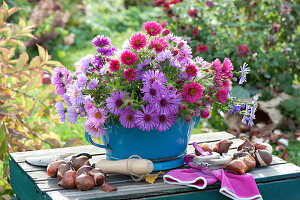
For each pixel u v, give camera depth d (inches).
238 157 70.6
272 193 67.6
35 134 104.7
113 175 68.9
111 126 67.1
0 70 99.8
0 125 97.0
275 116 145.9
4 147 93.6
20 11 257.4
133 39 62.7
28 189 71.0
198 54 152.6
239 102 72.1
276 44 163.9
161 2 160.1
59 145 104.3
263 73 153.2
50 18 255.9
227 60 67.1
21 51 213.3
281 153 131.9
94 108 62.2
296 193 69.2
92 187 63.0
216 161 65.9
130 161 65.3
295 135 144.4
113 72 64.4
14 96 103.7
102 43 67.3
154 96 61.5
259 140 139.9
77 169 68.3
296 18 163.8
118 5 339.6
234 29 166.2
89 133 65.6
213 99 68.2
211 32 157.3
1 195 96.3
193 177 64.5
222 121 155.3
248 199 62.7
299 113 143.0
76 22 283.1
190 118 64.8
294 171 69.5
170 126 63.7
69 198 59.5
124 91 63.0
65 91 69.1
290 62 159.5
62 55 224.4
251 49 153.7
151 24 64.3
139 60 64.5
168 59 65.0
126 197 61.0
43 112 107.1
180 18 161.6
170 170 69.6
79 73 67.7
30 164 75.4
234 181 64.4
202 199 64.5
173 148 68.8
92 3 331.6
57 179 67.9
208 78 67.9
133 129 65.7
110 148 70.0
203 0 160.4
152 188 63.0
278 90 154.9
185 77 66.2
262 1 159.0
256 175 67.7
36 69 100.3
